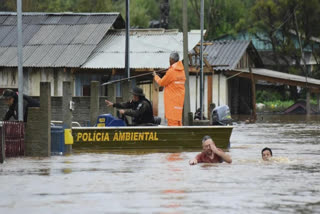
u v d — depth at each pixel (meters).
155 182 27.47
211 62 115.25
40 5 134.12
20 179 28.41
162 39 87.88
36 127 38.69
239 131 69.25
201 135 42.94
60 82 83.94
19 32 46.94
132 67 81.62
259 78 117.06
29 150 38.88
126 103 44.38
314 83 119.00
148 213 21.16
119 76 85.75
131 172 30.86
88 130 42.03
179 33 89.25
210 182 27.52
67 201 23.11
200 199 23.52
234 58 117.06
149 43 86.88
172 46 86.06
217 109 49.53
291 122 92.44
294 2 158.88
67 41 86.62
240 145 49.06
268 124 86.31
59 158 37.69
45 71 84.06
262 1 159.62
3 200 23.30
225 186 26.44
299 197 23.98
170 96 43.47
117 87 85.88
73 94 84.12
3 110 61.00
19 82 46.91
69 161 35.91
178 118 43.66
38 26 90.00
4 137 36.25
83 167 32.94
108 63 82.81
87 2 136.25
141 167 32.94
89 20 90.62
